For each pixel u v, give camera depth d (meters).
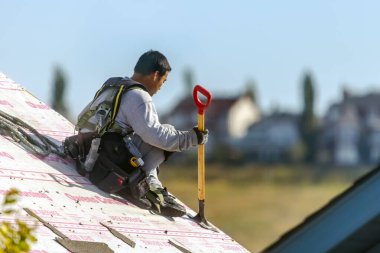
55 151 13.74
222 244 13.83
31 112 14.61
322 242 13.61
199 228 13.98
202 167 14.04
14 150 13.30
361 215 13.53
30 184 12.64
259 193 99.00
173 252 12.73
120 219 12.93
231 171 116.94
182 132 13.63
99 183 13.44
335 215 13.65
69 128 14.66
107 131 13.42
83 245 11.73
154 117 13.43
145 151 13.58
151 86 13.83
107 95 13.50
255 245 80.12
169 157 13.70
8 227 10.07
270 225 83.25
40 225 11.84
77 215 12.47
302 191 101.94
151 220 13.38
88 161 13.48
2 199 11.86
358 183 13.66
